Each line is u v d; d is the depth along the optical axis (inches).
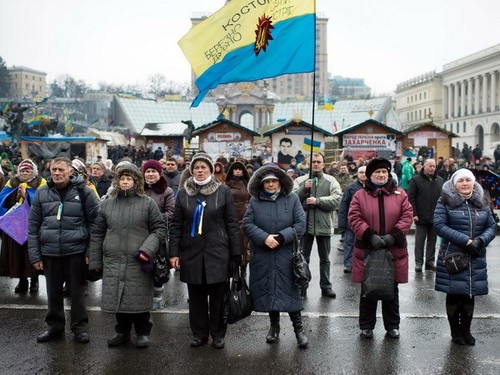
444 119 4362.7
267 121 3053.6
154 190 321.7
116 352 240.5
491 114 3708.2
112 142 2207.2
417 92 4731.8
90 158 1227.9
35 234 255.0
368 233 246.8
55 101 4800.7
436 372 218.4
